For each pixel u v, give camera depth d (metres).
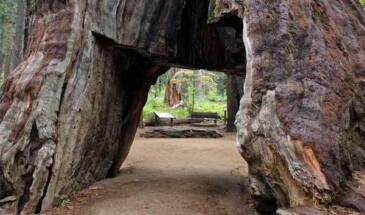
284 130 6.11
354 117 6.99
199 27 12.14
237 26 10.90
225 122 29.09
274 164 6.24
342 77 7.00
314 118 6.18
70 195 8.91
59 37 8.82
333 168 5.80
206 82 43.56
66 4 9.04
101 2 9.41
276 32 7.05
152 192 9.57
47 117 8.16
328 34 7.53
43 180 7.99
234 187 10.48
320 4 7.97
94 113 9.70
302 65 6.77
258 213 7.32
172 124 27.25
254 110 6.68
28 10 10.26
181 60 11.95
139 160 14.78
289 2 7.44
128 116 11.91
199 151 17.31
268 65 6.79
